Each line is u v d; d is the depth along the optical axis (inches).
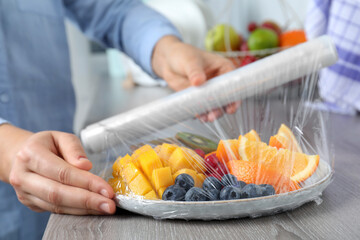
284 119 21.0
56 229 15.9
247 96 23.9
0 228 33.8
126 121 23.7
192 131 21.5
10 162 18.8
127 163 17.4
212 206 14.9
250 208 15.0
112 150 21.8
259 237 14.2
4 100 34.6
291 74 23.2
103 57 98.8
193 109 24.1
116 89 64.1
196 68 26.2
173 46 30.9
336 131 29.4
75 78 67.2
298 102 23.0
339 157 23.4
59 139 18.7
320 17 34.8
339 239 13.8
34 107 37.3
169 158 17.9
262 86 23.6
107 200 16.4
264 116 21.6
